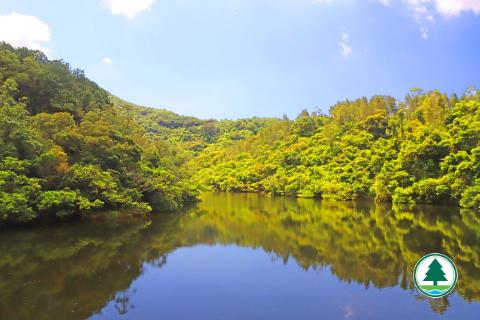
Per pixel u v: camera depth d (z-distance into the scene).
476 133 52.78
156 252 24.27
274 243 27.75
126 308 14.33
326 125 108.25
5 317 13.13
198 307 14.57
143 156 53.06
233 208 55.75
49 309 14.02
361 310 14.32
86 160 38.78
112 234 30.16
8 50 53.75
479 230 31.55
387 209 50.91
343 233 31.70
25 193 28.67
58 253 22.97
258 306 14.76
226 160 129.25
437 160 57.56
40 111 50.53
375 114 93.81
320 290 16.72
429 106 81.81
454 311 14.07
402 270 19.91
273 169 99.56
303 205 60.75
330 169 82.75
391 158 68.62
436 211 46.28
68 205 32.50
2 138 30.81
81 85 61.53
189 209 53.28
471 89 77.81
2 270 19.06
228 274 19.36
